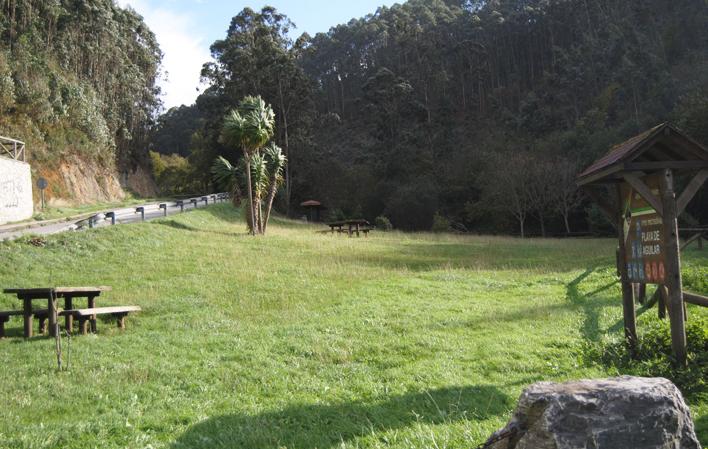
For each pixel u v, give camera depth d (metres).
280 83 71.19
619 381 3.72
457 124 90.38
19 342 11.63
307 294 15.95
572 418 3.36
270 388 7.93
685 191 7.23
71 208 46.44
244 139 32.47
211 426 6.40
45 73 53.09
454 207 66.94
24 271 17.91
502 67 107.62
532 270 19.78
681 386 6.66
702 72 62.72
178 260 21.62
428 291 16.14
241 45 76.00
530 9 109.62
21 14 55.16
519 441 3.49
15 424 6.66
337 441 5.70
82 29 66.50
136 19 86.12
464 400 6.74
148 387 8.22
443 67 99.69
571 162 57.78
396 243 31.95
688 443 3.49
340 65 123.19
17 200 34.62
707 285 13.28
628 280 8.52
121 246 23.09
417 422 5.96
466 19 117.94
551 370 7.90
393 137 83.81
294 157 72.31
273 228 38.75
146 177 84.25
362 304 14.27
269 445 5.69
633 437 3.35
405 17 122.06
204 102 74.81
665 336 8.18
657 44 78.88
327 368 8.82
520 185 55.81
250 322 12.92
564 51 94.62
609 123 69.12
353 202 69.88
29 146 47.50
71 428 6.40
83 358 10.04
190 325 12.80
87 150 57.53
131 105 78.00
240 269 20.11
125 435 6.17
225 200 52.91
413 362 8.94
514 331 10.63
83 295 13.54
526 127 79.38
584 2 100.38
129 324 13.19
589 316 11.54
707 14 77.19
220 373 8.77
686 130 42.75
